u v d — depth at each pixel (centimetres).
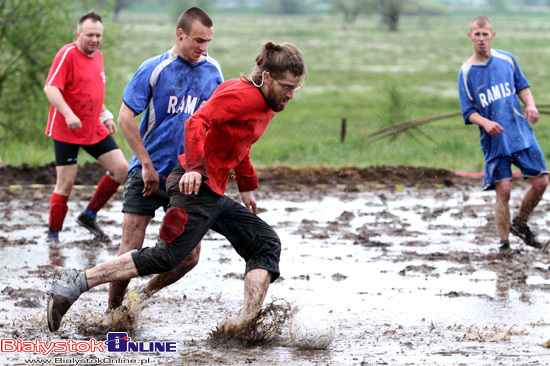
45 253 2052
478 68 2083
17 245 2148
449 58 16625
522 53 15650
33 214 2641
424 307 1588
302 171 3575
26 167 3459
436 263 2000
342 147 4544
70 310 1525
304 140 5138
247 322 1313
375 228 2473
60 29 4466
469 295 1686
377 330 1416
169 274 1411
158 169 1399
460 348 1298
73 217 2602
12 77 4534
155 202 1402
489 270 1927
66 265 1917
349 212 2684
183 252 1266
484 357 1238
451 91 10269
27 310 1519
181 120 1396
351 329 1423
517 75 2120
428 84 11175
